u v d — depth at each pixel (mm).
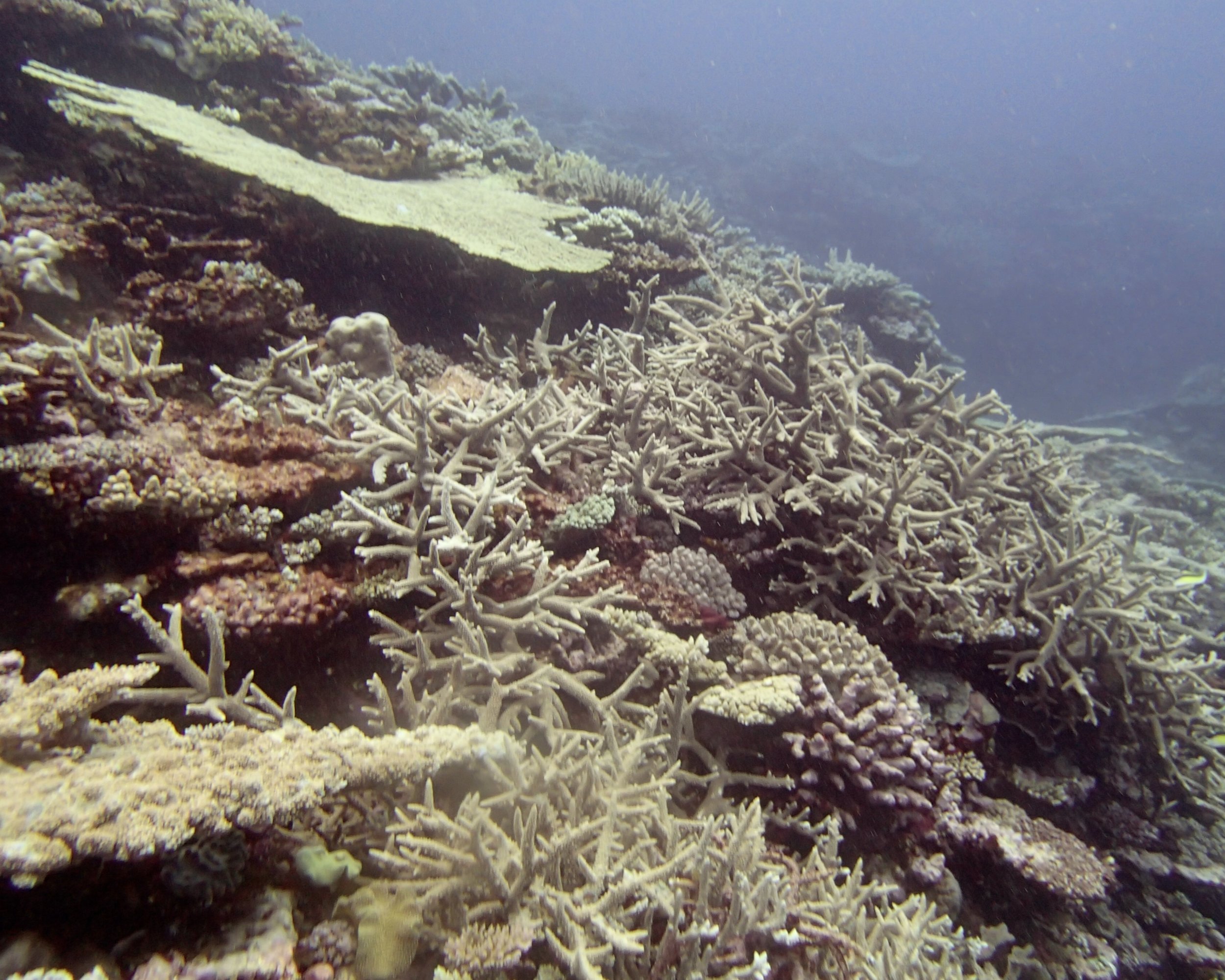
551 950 2508
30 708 2129
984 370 41250
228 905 2193
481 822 2635
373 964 2324
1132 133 71375
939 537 5262
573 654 3994
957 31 97938
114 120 5734
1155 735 5535
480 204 7617
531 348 6270
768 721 3738
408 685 3297
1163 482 13070
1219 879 5344
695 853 2830
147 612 3361
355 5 90312
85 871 1934
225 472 3773
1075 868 4355
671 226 9477
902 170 43781
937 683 5059
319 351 5148
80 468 3312
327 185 6207
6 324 4172
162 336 4770
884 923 3441
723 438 5203
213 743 2338
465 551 3744
